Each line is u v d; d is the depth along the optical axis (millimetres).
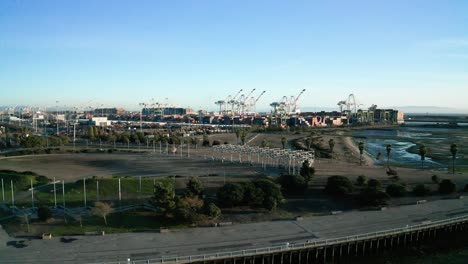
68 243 77500
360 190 113625
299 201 104875
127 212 94438
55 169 155125
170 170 149750
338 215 96000
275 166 156250
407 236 85938
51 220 89250
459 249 84688
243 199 98812
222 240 79375
